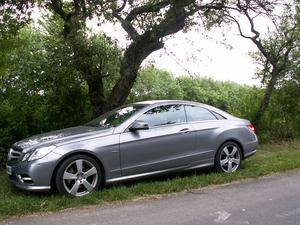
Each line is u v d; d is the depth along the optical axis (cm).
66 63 1105
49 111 1149
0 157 1002
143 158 779
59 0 1130
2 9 1050
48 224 587
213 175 841
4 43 1077
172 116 834
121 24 1077
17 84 1117
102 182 745
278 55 1421
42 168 690
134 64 1113
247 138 916
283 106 1497
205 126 862
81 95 1190
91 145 729
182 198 716
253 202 685
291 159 1045
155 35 1077
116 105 1134
